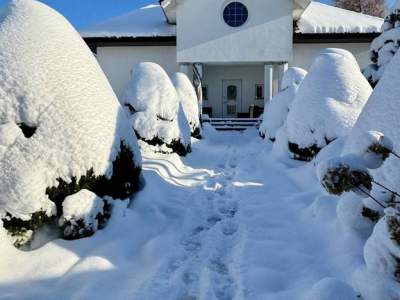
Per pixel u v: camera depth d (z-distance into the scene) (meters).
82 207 4.26
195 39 20.06
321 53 8.60
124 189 5.12
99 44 21.98
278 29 19.77
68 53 4.83
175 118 9.13
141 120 8.76
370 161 2.64
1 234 3.91
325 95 8.00
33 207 4.05
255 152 11.23
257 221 5.23
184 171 8.29
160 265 3.96
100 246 4.20
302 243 4.46
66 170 4.30
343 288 2.56
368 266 2.76
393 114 4.17
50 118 4.39
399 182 3.61
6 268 3.76
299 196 5.97
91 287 3.51
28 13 4.85
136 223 4.83
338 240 4.17
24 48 4.60
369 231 4.07
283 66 20.20
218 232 4.96
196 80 20.56
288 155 8.59
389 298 2.51
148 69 9.36
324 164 2.62
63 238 4.26
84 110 4.61
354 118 7.70
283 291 3.51
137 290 3.53
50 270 3.79
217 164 9.64
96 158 4.54
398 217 2.41
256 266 3.93
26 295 3.41
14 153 4.19
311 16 23.50
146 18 24.88
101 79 5.17
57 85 4.54
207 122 18.88
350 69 8.16
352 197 4.08
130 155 5.40
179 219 5.31
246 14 19.88
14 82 4.45
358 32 20.84
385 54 13.05
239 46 19.92
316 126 7.92
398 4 13.12
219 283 3.74
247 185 7.16
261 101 22.98
